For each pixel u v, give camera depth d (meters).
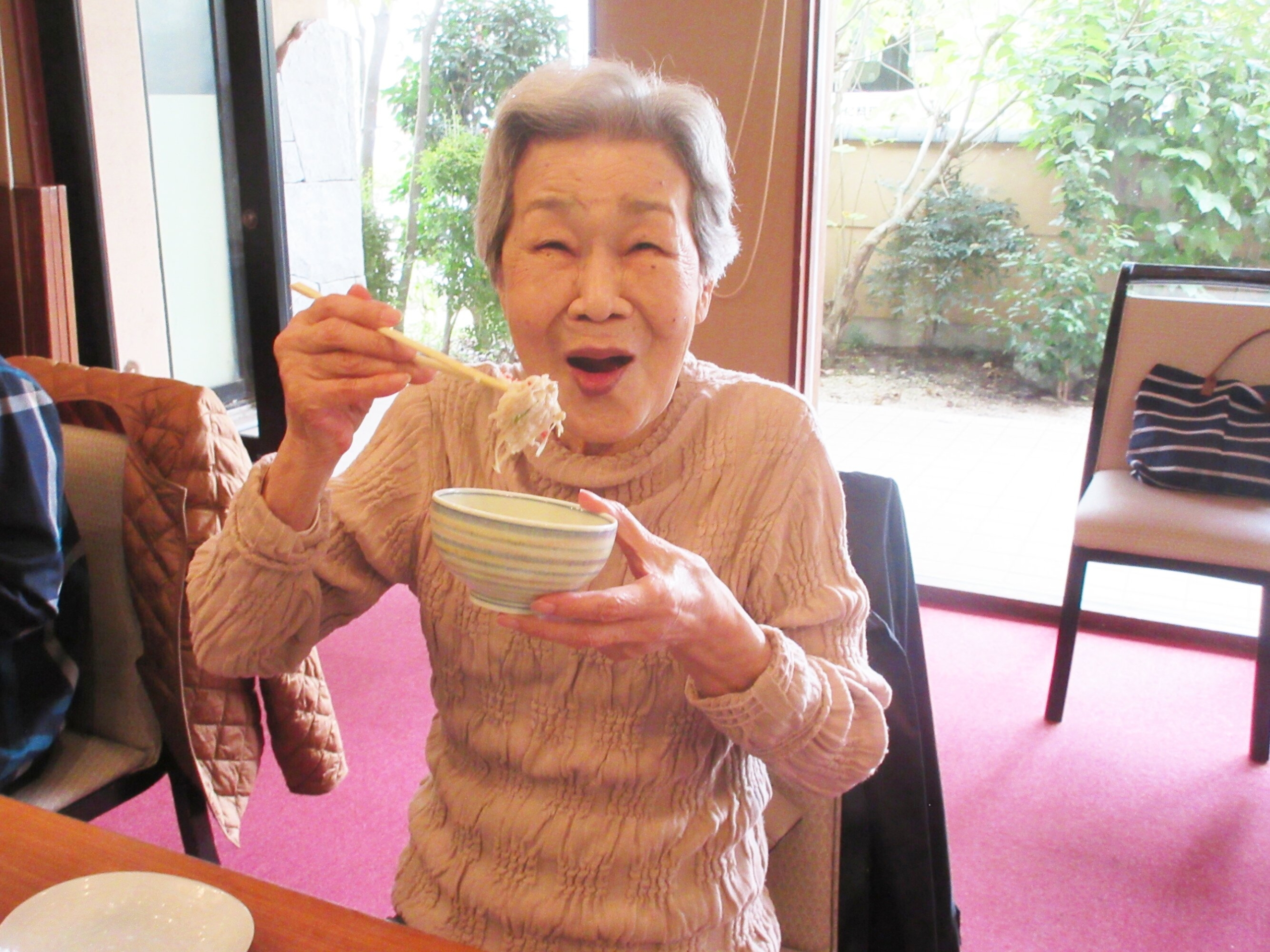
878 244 5.45
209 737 1.49
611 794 0.93
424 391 1.03
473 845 0.98
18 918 0.69
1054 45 4.64
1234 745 2.56
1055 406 5.27
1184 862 2.11
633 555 0.75
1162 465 2.63
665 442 0.96
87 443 1.49
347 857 2.08
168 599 1.43
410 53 4.32
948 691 2.82
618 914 0.91
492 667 0.95
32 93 3.35
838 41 5.20
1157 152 4.53
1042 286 5.07
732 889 0.96
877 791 1.10
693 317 0.89
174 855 0.79
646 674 0.91
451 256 4.46
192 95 3.57
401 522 1.01
